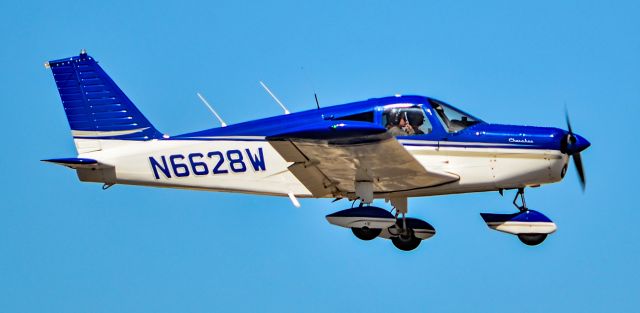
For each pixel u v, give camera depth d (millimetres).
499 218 52156
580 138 50531
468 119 50812
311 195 52250
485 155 50375
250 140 52250
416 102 50344
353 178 49438
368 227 51438
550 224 51188
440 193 51656
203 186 53281
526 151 50188
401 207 53500
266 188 52469
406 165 47562
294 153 46125
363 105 50562
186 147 53125
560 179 50781
